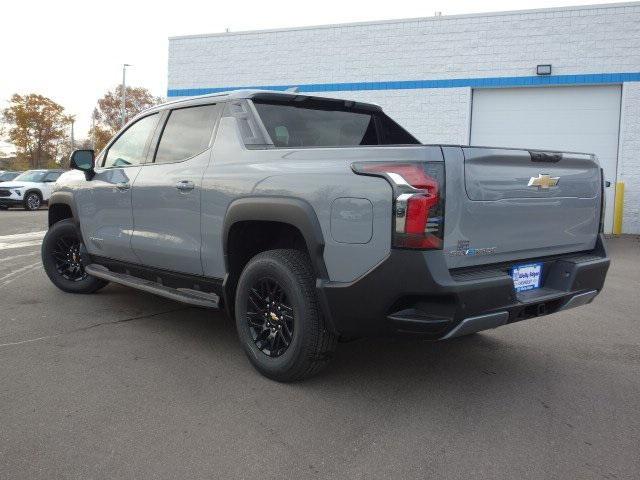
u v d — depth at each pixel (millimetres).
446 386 3602
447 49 14352
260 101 4090
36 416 3072
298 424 3035
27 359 3953
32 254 9078
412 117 14734
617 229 13102
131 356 4043
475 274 3082
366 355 4172
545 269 3639
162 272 4531
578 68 13414
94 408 3184
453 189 2926
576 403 3375
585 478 2553
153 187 4426
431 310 2943
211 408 3209
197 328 4766
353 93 15242
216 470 2570
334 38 15359
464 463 2666
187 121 4438
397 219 2863
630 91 13102
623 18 13031
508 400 3400
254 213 3523
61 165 50438
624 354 4297
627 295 6398
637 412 3258
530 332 4871
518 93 14039
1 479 2461
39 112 46688
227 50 16484
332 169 3184
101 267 5441
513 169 3250
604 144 13516
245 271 3656
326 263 3203
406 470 2598
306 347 3355
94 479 2480
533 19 13633
